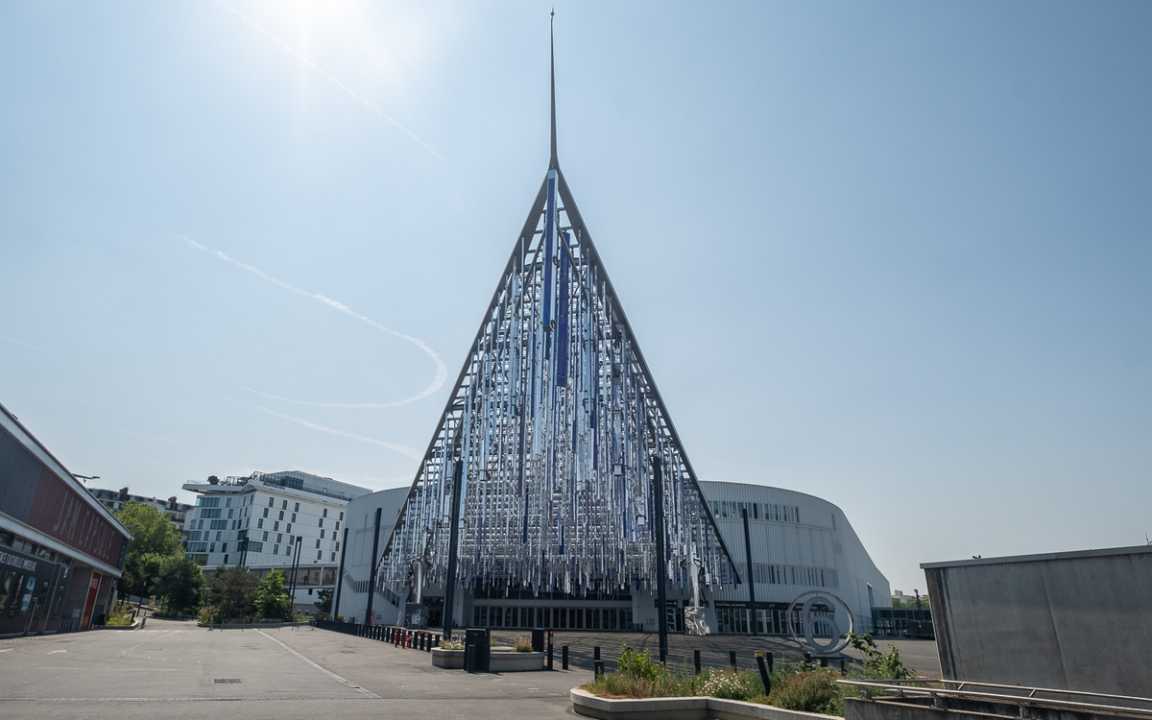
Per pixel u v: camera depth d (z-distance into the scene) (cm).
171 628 6538
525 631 6253
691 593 6731
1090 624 1047
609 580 6253
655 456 3609
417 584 5691
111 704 1412
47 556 4450
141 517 11375
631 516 4525
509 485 4600
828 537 8300
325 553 15525
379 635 4675
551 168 4284
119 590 9612
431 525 5712
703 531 6462
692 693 1591
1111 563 1042
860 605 9219
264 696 1644
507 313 4762
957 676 1186
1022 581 1137
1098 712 895
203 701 1509
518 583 6900
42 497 4016
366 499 8856
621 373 4597
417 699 1691
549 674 2502
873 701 1132
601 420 4325
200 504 15050
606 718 1436
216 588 7969
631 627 6806
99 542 5700
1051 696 1050
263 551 14262
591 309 4438
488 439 4688
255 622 7719
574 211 4331
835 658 2242
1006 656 1130
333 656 3134
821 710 1328
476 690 1934
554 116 4378
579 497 4316
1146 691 971
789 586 7688
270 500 14650
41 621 4375
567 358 4097
